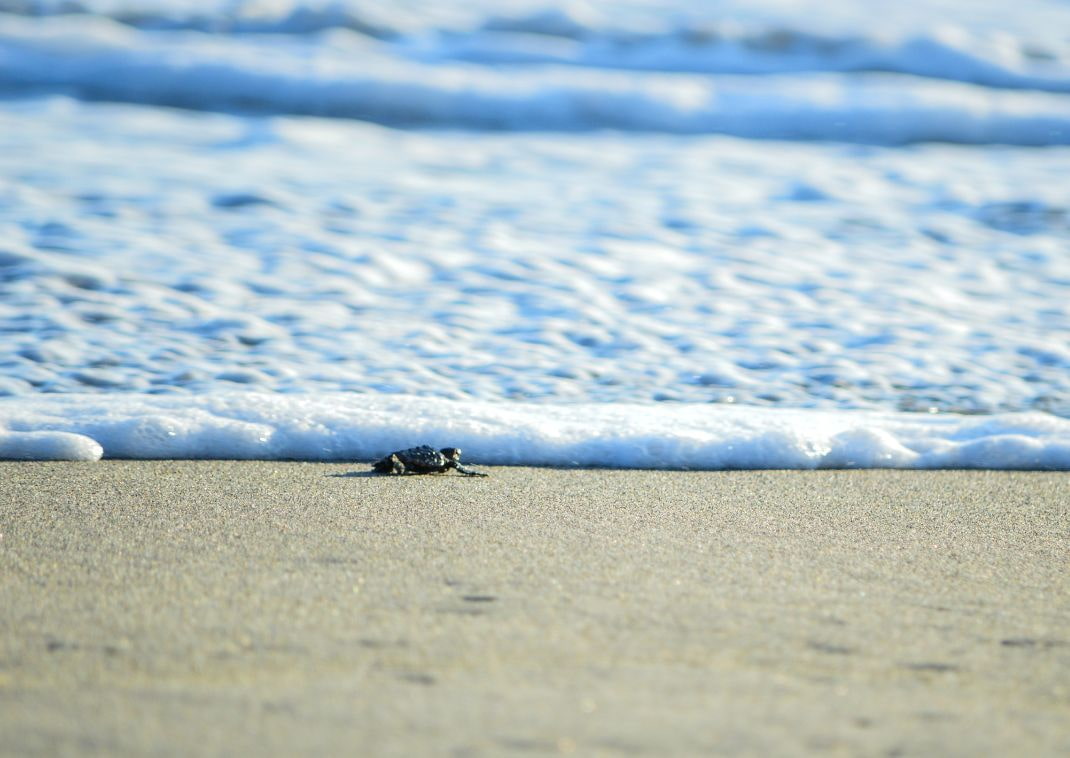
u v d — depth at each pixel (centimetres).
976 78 4231
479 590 735
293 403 1241
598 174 2795
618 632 659
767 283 1939
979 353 1617
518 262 2005
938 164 3044
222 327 1619
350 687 562
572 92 3719
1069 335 1700
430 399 1285
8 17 4178
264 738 498
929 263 2077
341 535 868
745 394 1441
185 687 559
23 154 2656
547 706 541
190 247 1991
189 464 1112
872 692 577
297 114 3638
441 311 1744
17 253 1869
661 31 4441
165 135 3078
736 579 778
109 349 1505
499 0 4647
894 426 1273
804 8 4784
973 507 1033
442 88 3672
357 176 2634
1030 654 645
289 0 4416
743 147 3338
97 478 1045
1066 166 3044
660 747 497
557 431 1193
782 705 554
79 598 703
